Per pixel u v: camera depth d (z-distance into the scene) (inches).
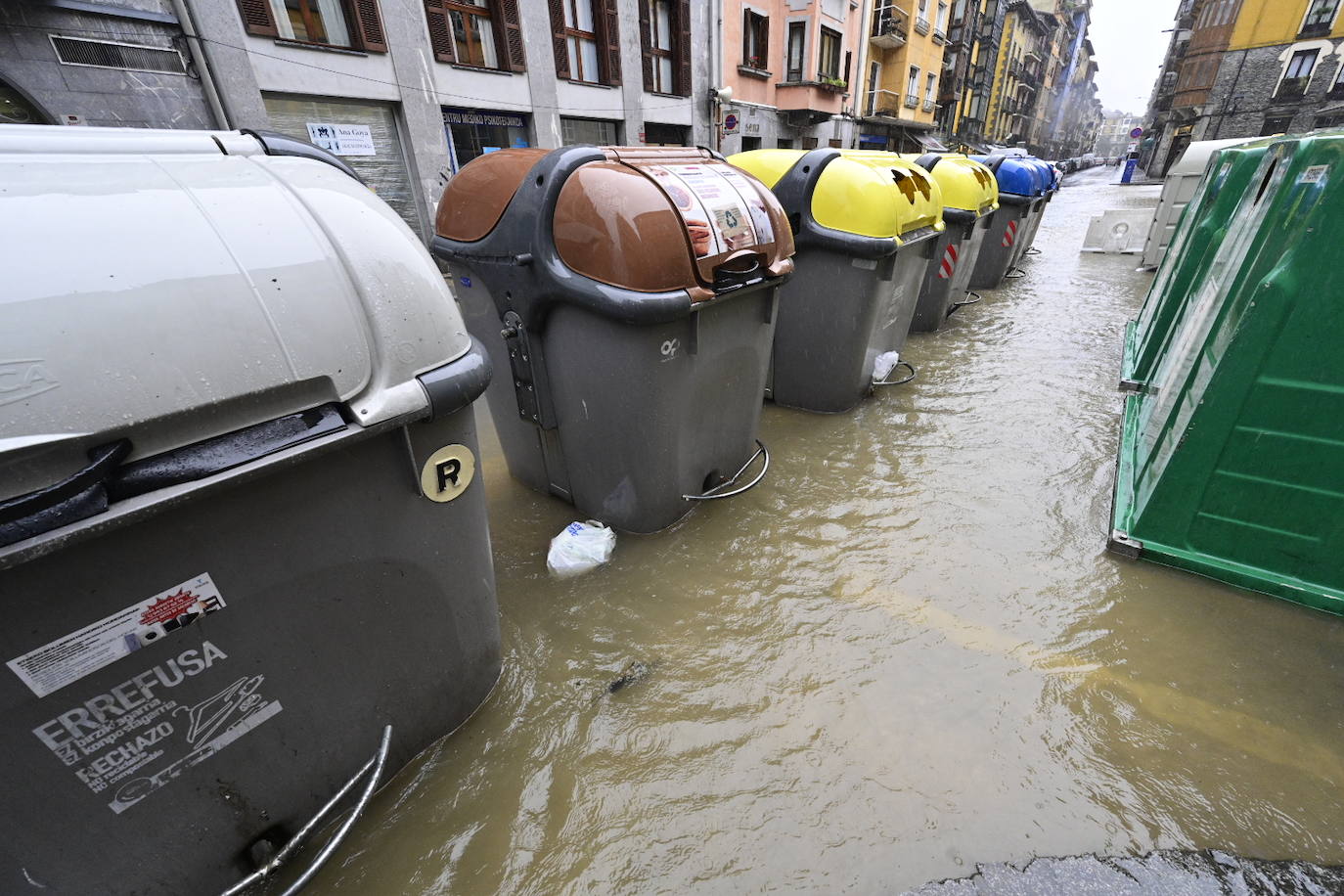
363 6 306.7
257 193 39.8
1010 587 90.8
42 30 221.3
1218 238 138.7
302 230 40.4
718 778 63.7
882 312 147.9
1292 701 70.8
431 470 50.8
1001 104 1772.9
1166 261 195.6
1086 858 55.6
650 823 59.6
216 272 36.0
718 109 580.1
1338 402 75.2
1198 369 90.0
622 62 460.8
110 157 36.8
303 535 44.1
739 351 101.3
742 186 95.4
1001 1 1462.8
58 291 31.0
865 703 71.9
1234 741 66.2
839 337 143.3
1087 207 786.8
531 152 87.8
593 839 58.3
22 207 31.3
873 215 128.5
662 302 77.8
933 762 64.8
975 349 209.0
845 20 706.2
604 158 84.5
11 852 36.9
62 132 36.9
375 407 42.6
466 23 359.9
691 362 90.8
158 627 38.5
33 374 30.2
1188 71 1423.5
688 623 85.3
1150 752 65.3
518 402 102.3
